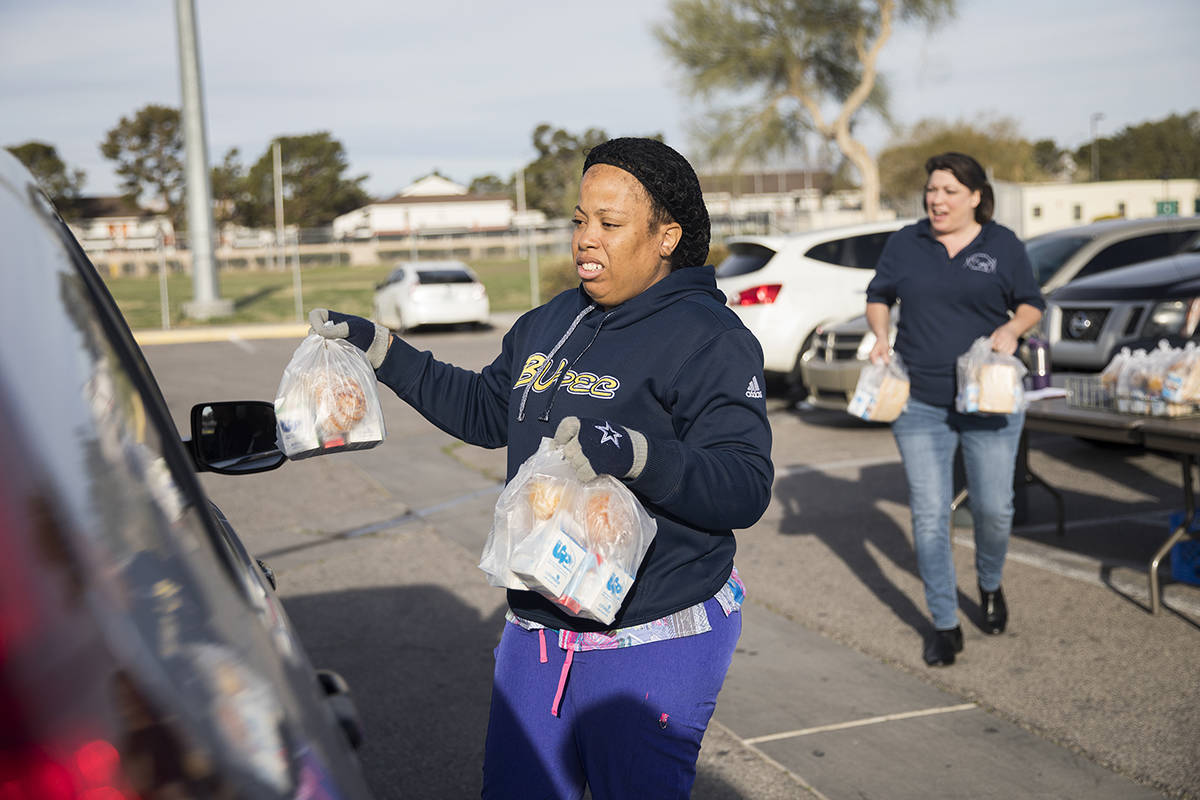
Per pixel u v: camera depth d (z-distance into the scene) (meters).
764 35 32.75
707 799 3.26
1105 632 4.46
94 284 1.14
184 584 0.98
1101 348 7.73
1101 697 3.86
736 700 3.98
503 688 2.14
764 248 10.84
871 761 3.48
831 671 4.21
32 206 1.17
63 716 0.87
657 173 2.07
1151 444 4.56
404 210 101.44
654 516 2.01
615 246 2.08
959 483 6.12
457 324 21.16
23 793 0.84
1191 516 4.62
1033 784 3.29
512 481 1.89
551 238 47.56
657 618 2.02
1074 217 54.91
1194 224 9.71
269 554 6.10
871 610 4.88
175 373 14.92
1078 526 6.12
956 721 3.75
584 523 1.81
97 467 0.98
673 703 2.03
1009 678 4.07
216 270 24.83
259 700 0.97
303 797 0.96
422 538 6.38
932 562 4.20
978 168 4.10
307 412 2.21
